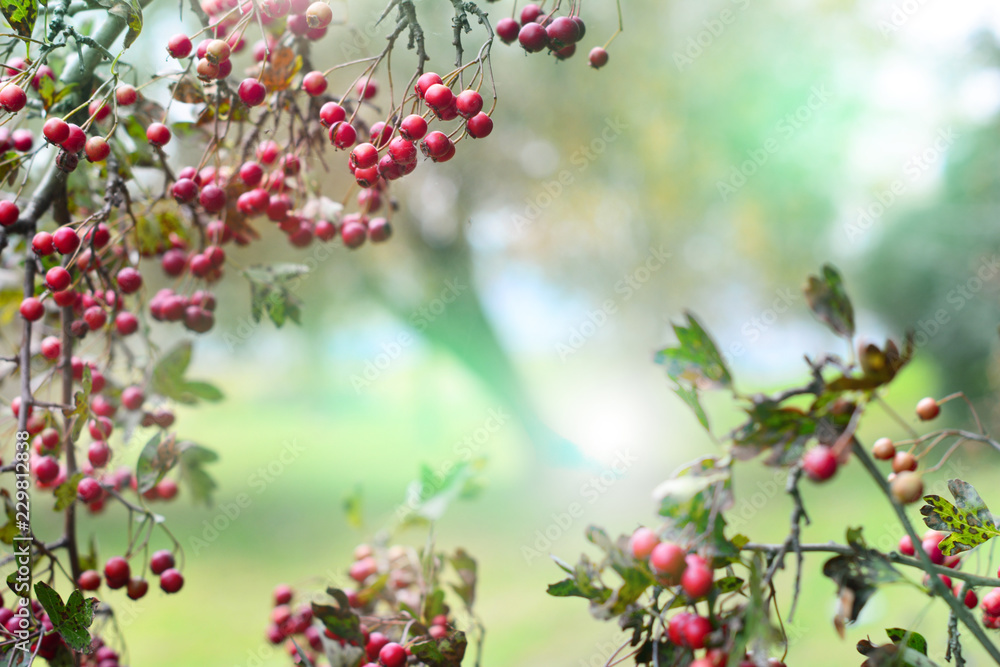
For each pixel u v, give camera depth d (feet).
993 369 23.29
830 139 30.42
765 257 35.40
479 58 3.01
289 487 27.96
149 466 3.46
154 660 11.55
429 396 39.52
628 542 2.34
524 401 30.30
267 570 16.75
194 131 4.16
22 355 3.22
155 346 4.10
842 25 27.48
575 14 3.58
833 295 2.06
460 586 4.02
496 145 26.91
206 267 4.07
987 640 1.99
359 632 3.05
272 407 57.62
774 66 28.12
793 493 2.08
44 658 3.13
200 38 4.09
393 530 5.47
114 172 3.51
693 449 27.76
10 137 3.66
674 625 2.27
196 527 20.47
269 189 4.08
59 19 3.08
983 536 2.60
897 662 2.28
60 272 3.24
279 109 3.84
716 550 2.16
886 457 2.83
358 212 4.62
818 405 2.03
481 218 29.43
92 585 3.40
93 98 3.18
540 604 14.14
